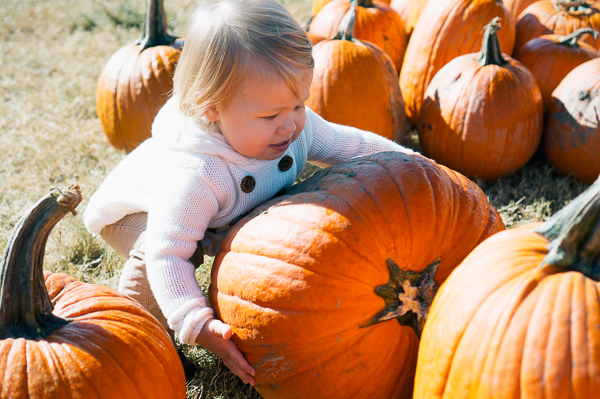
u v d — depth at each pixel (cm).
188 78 181
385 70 356
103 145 398
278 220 167
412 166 172
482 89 331
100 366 142
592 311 120
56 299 160
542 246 138
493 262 137
